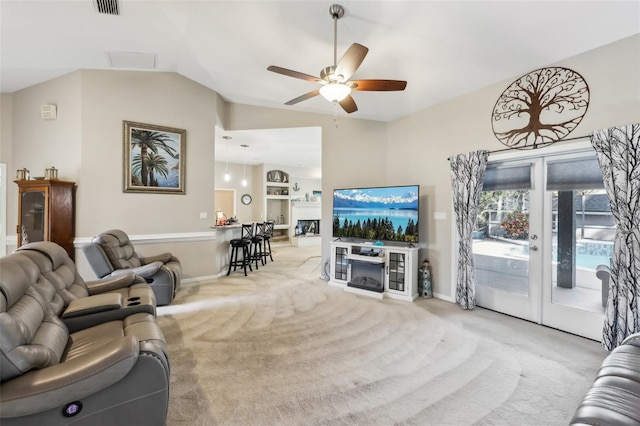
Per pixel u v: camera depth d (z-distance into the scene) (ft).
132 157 13.52
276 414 5.59
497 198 11.30
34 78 13.10
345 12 7.70
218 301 12.30
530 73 10.01
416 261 13.06
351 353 7.95
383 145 15.46
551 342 8.64
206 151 15.42
